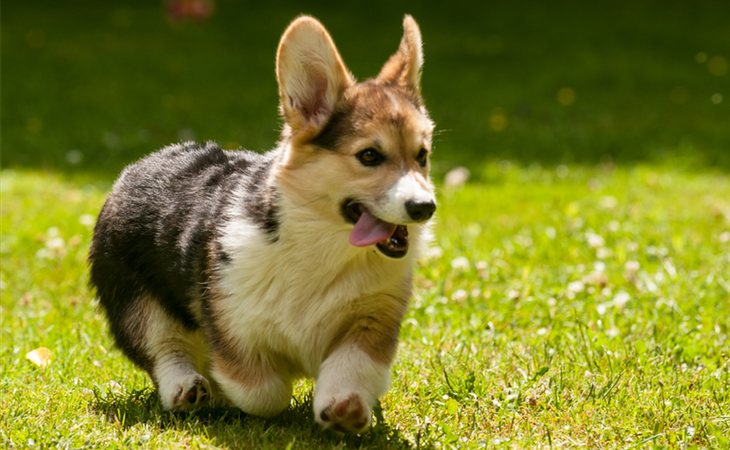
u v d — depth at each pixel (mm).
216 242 5855
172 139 17391
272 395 5789
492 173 15516
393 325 5789
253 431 5582
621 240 10469
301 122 5699
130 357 6574
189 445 5375
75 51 23719
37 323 8031
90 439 5410
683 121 19562
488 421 5875
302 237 5613
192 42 24969
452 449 5457
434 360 6973
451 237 10820
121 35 25359
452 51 24594
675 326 7559
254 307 5684
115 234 6555
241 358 5785
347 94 5793
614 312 7852
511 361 6906
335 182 5570
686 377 6570
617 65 23547
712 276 8867
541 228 11195
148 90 20797
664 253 9844
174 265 6195
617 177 15109
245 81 21781
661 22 27219
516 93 21250
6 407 5930
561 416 5914
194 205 6238
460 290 8523
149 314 6438
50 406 5930
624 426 5754
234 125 18344
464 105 20266
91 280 6875
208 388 6141
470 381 6320
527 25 26938
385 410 6074
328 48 5734
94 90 20672
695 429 5703
